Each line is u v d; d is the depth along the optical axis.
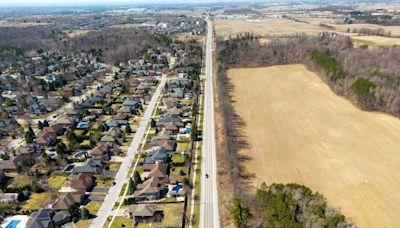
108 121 129.38
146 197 83.44
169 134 118.38
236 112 138.75
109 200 84.12
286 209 68.38
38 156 104.38
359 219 74.00
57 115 141.50
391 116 129.62
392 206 78.50
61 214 76.06
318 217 66.19
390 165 96.06
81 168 95.25
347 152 103.88
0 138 118.31
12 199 83.06
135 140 117.25
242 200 77.75
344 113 134.12
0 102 153.75
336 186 86.62
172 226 73.88
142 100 159.00
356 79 148.00
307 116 132.62
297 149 106.62
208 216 77.19
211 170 96.75
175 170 97.12
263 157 102.12
